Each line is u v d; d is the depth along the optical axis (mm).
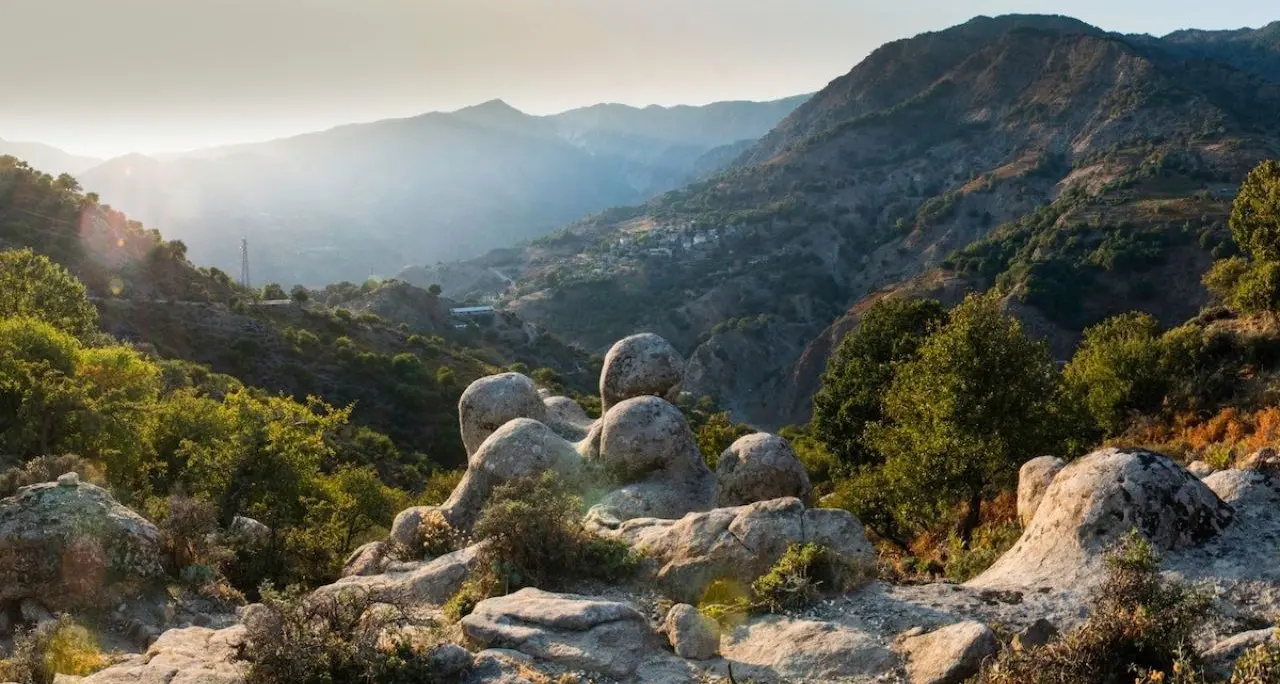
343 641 9227
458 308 146125
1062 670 7879
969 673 8477
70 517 14680
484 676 8883
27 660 11391
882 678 8828
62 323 39469
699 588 11578
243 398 27891
